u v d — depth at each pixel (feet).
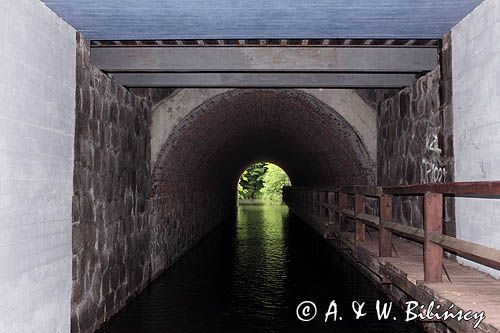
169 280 31.37
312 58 21.81
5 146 12.56
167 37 18.61
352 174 38.14
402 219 27.04
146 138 29.71
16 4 13.10
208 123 36.68
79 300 18.30
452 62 18.35
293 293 27.78
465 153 17.49
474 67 16.48
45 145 14.99
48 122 15.20
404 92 26.32
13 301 13.12
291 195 98.89
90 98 19.39
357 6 15.60
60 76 16.15
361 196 26.58
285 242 52.31
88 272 19.34
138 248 27.55
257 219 86.79
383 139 30.53
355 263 35.50
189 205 44.91
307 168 66.39
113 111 22.90
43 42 14.82
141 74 25.41
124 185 24.91
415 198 24.71
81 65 18.20
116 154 23.43
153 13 16.02
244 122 44.24
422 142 23.09
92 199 19.77
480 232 16.42
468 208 17.33
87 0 14.78
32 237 14.20
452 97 18.57
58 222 16.08
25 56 13.62
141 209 28.43
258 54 21.81
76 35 17.66
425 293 14.60
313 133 41.86
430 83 21.95
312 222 47.70
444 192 13.85
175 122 30.91
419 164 23.63
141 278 28.12
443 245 13.99
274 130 51.21
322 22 17.06
